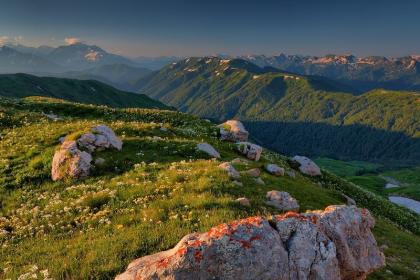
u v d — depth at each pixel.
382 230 34.00
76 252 15.73
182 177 24.67
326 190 38.47
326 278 11.95
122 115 57.06
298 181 37.62
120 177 25.78
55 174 26.88
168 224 17.59
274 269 11.24
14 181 26.81
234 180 25.28
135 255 15.16
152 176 25.56
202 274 10.77
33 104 57.78
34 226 20.00
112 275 13.86
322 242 12.68
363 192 54.72
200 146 35.31
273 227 12.75
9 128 41.00
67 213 20.77
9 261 16.05
